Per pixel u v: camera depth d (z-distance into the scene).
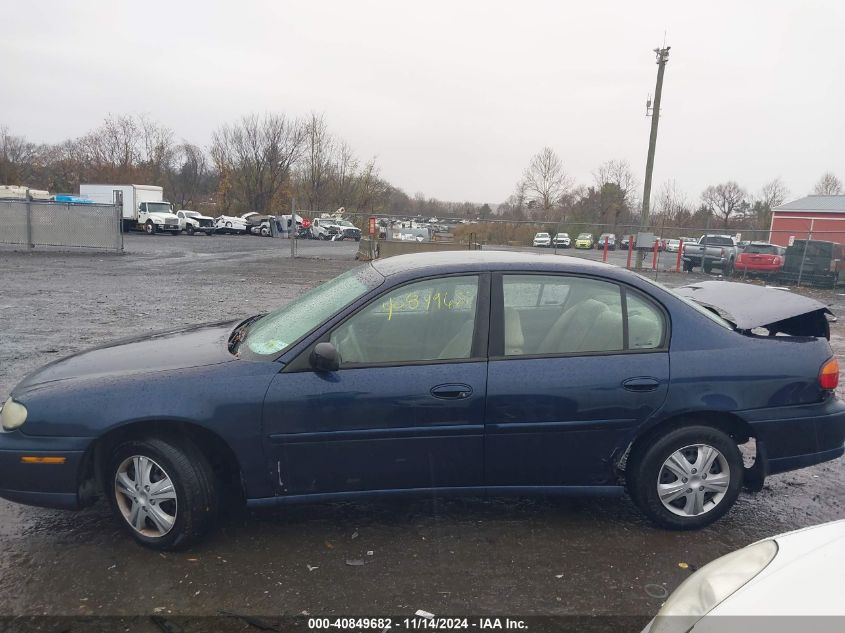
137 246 29.53
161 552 3.40
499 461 3.50
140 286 14.66
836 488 4.43
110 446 3.43
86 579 3.14
